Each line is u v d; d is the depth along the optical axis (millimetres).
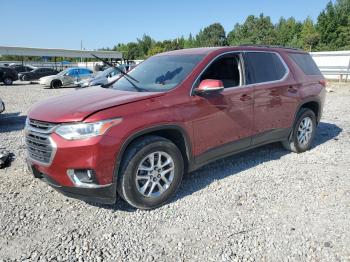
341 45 60906
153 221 3568
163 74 4410
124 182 3557
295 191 4289
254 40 67000
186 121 3932
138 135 3562
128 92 4051
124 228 3430
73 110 3479
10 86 26297
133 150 3564
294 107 5469
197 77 4172
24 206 3881
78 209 3832
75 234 3311
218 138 4363
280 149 6125
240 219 3586
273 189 4348
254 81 4816
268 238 3232
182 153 4113
